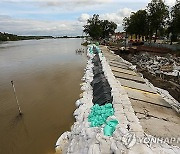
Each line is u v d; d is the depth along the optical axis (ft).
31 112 62.95
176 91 71.51
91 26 385.29
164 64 115.96
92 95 71.46
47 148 44.75
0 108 66.74
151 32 226.38
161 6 205.67
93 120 47.16
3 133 51.49
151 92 69.62
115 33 437.58
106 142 35.24
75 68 130.31
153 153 31.40
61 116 59.26
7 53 264.52
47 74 115.14
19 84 95.86
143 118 47.47
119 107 49.83
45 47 359.46
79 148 38.91
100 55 155.53
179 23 171.01
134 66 121.90
